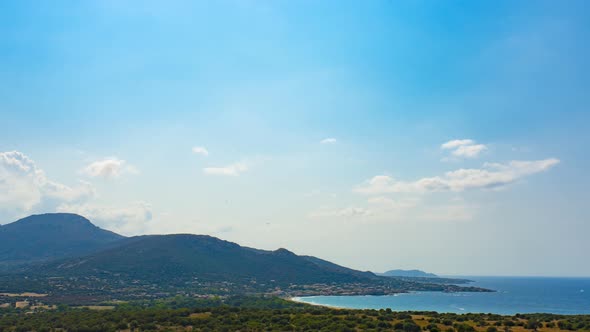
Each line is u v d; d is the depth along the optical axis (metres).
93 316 157.38
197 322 148.62
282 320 151.00
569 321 143.00
